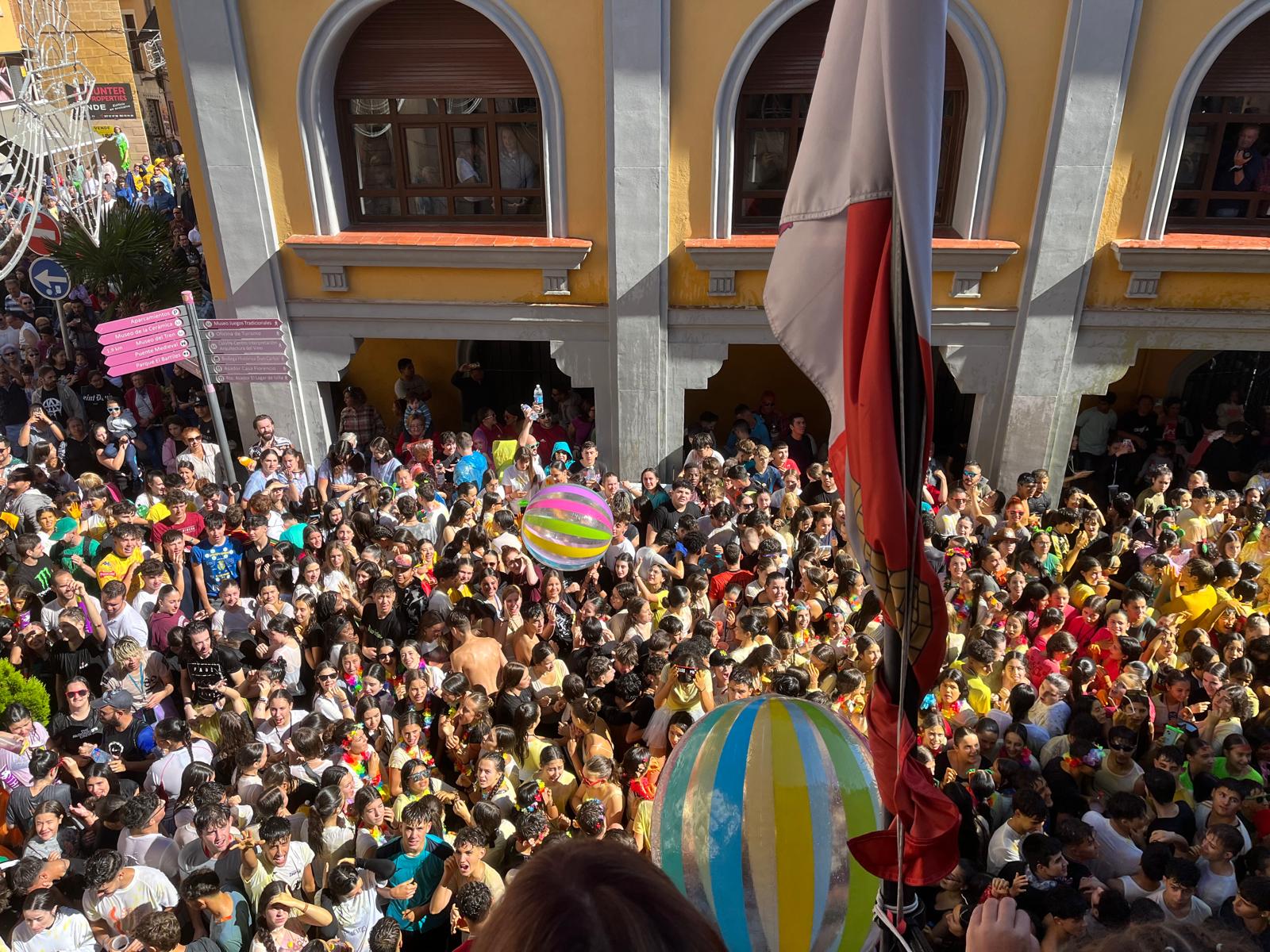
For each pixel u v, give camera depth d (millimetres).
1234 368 13312
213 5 9891
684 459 11727
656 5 9656
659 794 3127
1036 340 10805
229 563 8594
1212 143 10352
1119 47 9562
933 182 2537
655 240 10578
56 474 10672
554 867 1297
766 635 7371
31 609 8125
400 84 10594
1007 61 9859
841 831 2902
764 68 10195
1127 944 1815
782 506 9523
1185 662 7449
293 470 10094
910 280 2580
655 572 8016
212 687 6883
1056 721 6609
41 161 13367
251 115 10383
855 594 7832
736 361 14367
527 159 10891
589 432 12297
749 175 10719
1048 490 11328
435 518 9391
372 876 5387
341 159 11000
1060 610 7574
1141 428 12398
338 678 6980
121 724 6742
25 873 5379
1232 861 5367
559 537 7266
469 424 13492
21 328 15398
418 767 5949
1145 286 10484
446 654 7246
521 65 10359
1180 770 6055
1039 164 10195
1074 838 5352
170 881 5574
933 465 10695
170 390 12984
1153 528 9406
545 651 7086
